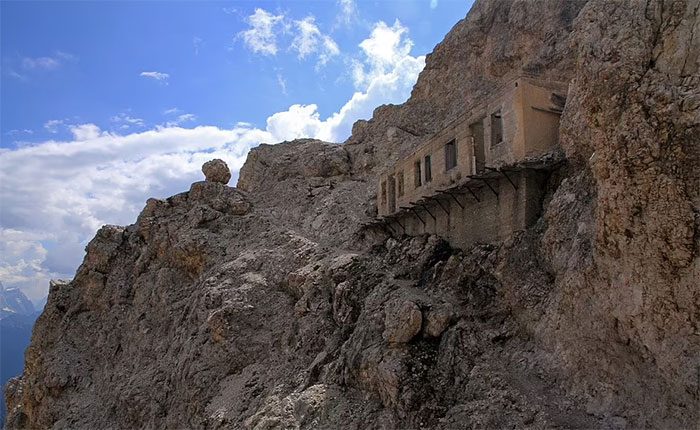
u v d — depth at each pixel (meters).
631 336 12.76
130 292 39.22
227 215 39.97
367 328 19.92
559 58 34.44
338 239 34.28
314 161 46.88
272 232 36.34
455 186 21.28
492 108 20.48
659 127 12.05
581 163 16.95
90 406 33.09
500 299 18.06
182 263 36.69
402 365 16.91
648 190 12.11
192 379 26.53
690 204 11.45
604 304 13.53
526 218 18.52
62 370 35.94
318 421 18.12
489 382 15.30
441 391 16.11
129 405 29.31
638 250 12.42
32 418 36.94
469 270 19.84
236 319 27.94
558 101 19.39
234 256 35.00
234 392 24.47
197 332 29.27
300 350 24.70
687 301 11.41
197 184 42.91
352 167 47.25
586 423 12.80
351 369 18.95
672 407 11.47
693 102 11.61
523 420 13.62
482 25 43.56
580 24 14.85
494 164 20.17
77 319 40.25
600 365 13.60
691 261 11.37
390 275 23.86
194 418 25.00
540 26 37.31
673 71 12.41
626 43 13.02
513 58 39.31
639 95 12.50
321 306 26.39
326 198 40.94
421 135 46.22
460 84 44.69
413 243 25.45
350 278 25.48
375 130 50.28
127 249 41.97
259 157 50.44
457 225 22.83
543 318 15.94
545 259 16.73
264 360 25.95
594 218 14.99
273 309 28.66
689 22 12.42
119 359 35.72
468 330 17.28
